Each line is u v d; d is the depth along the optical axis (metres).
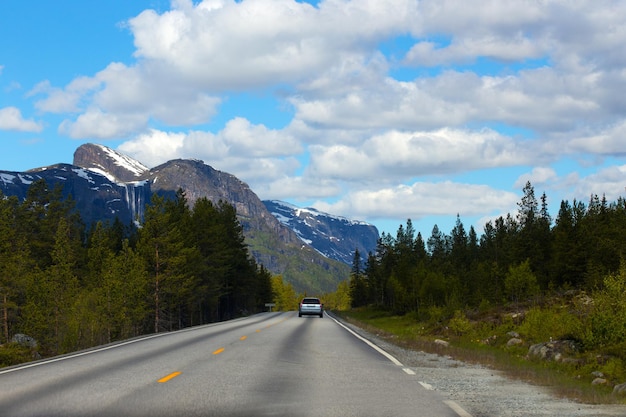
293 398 10.78
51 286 60.19
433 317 50.19
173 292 70.25
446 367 16.86
